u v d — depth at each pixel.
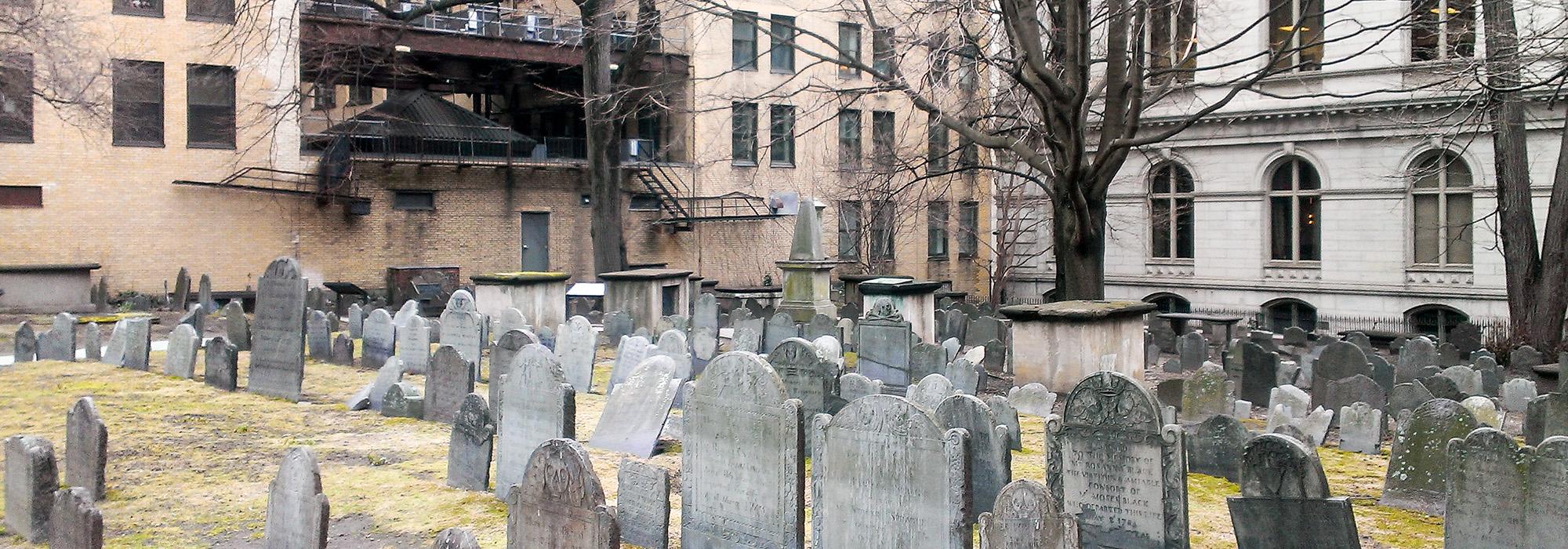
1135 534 10.23
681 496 11.38
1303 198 42.09
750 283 49.31
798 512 10.22
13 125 35.38
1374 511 12.11
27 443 10.85
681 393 17.20
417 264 42.53
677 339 19.42
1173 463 9.98
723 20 46.69
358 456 14.57
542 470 9.21
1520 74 27.72
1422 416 12.16
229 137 38.84
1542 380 20.09
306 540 9.73
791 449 10.23
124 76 35.94
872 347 20.98
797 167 49.22
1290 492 9.76
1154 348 26.58
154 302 37.12
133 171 37.09
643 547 10.83
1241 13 41.50
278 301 18.75
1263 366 20.02
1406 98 37.81
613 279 31.00
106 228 36.72
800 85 48.16
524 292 29.80
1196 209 44.03
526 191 45.09
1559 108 35.81
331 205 40.66
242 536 11.24
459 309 22.12
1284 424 16.33
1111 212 46.38
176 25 37.59
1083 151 23.50
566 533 9.00
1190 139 43.78
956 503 9.25
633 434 14.45
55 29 31.11
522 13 38.56
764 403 10.39
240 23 38.19
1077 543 8.76
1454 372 20.19
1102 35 32.41
